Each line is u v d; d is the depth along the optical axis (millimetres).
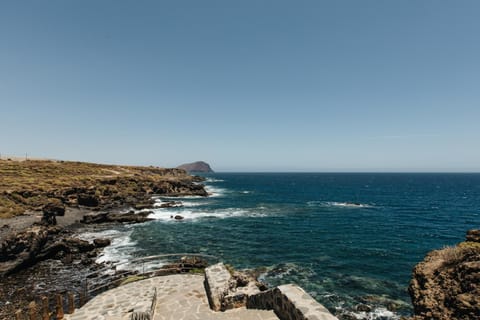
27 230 22703
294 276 20828
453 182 155875
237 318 8391
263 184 141500
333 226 39656
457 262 9156
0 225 28078
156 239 31188
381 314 15461
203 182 149500
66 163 86750
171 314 9172
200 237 32406
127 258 24094
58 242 24719
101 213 40000
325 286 19078
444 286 8586
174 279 12641
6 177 50625
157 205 55969
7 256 20219
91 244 27094
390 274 21406
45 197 43750
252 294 9414
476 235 11141
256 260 24438
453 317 7562
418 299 9172
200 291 11141
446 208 58000
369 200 72625
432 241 31750
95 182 62031
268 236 33312
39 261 22875
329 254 26375
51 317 13273
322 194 88938
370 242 30984
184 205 59781
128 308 9805
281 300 7598
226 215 48125
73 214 42062
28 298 16047
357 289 18625
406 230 37406
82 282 18641
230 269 17172
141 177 82438
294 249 27938
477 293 7414
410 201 70375
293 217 46719
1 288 17609
